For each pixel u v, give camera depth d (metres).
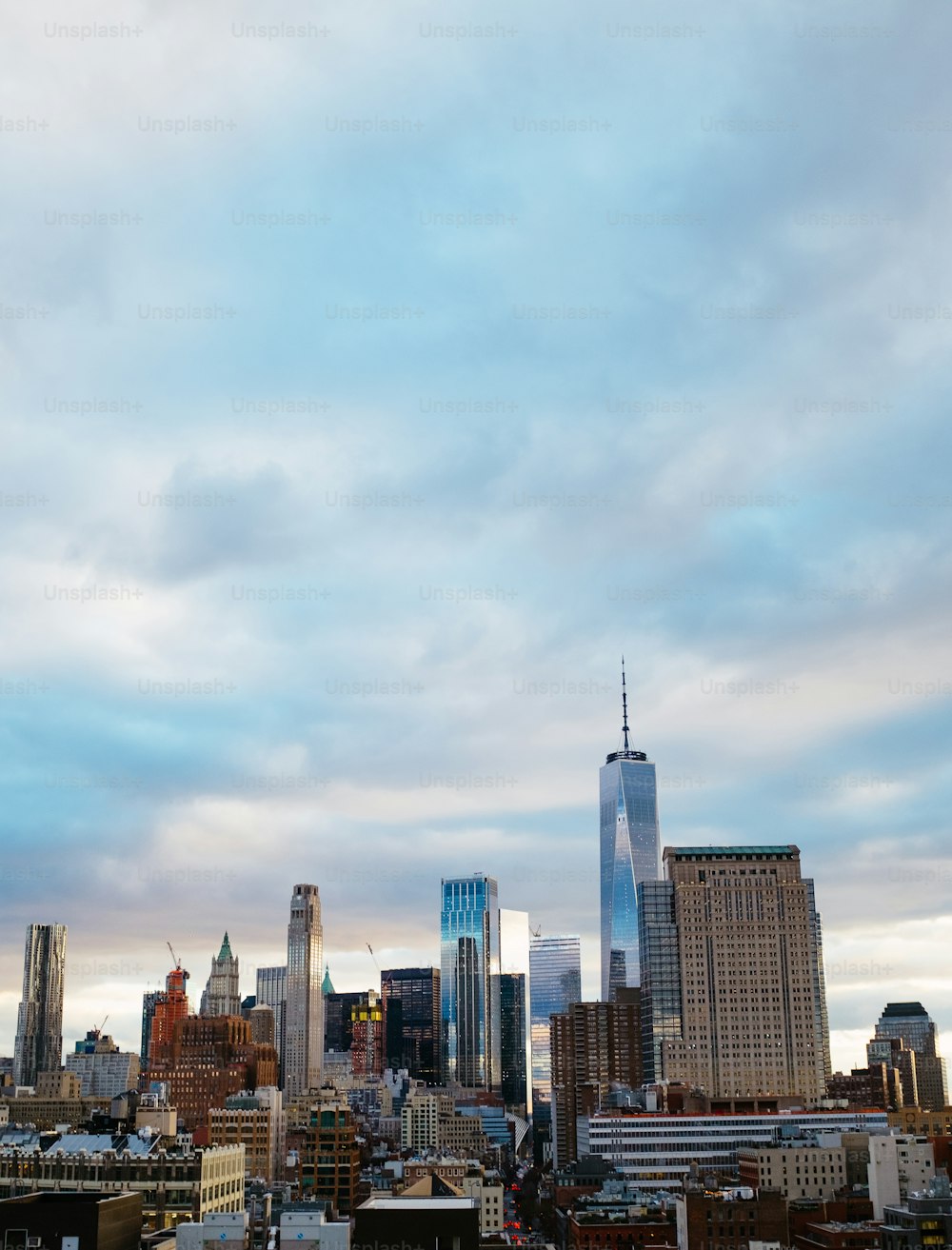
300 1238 168.00
